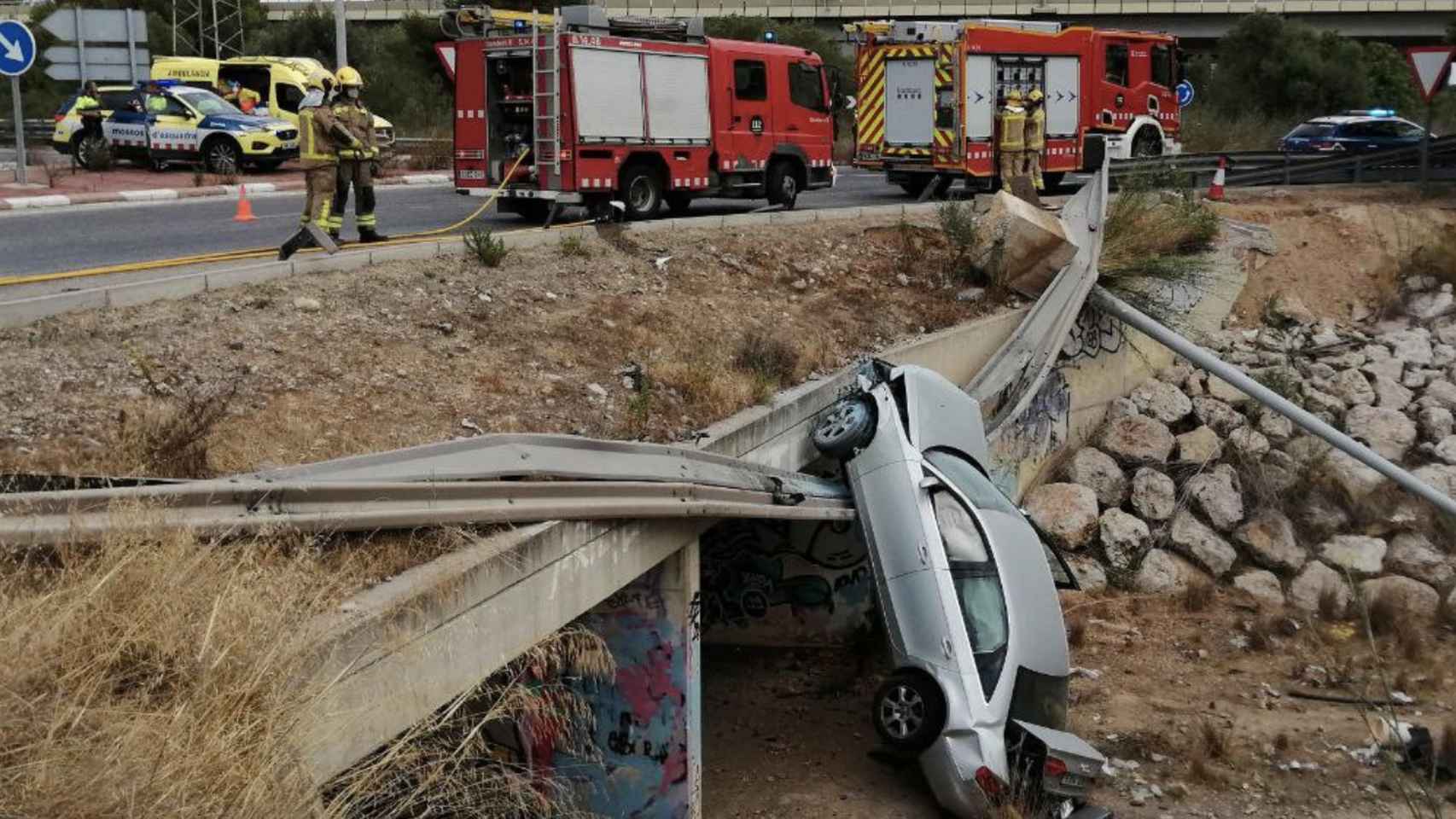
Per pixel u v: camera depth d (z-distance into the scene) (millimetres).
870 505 11422
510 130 18391
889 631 11008
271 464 8703
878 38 24891
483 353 11930
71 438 8375
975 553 11078
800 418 13039
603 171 17984
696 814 9875
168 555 5688
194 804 4680
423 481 7668
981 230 18406
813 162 21531
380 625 6191
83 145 28734
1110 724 13086
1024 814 10180
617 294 14500
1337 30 65625
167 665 5238
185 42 48844
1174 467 19359
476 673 7137
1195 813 11297
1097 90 26531
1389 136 34625
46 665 4875
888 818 10672
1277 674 14812
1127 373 20547
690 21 19156
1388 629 16422
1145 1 64625
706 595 14477
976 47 24141
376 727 6172
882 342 15891
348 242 14945
